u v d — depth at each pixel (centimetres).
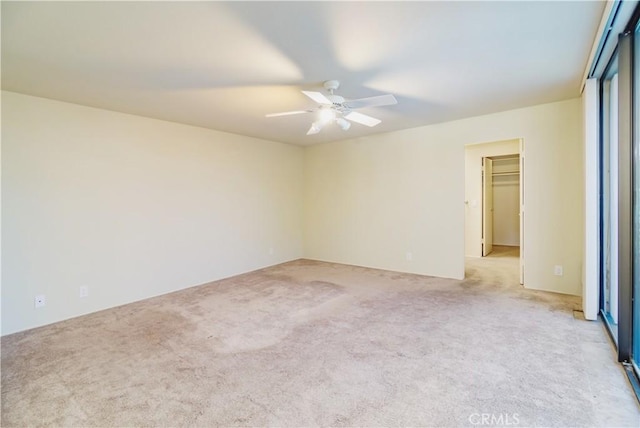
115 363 230
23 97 300
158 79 271
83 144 338
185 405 183
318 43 214
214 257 466
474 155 612
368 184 531
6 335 284
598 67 254
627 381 197
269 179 554
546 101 361
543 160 379
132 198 377
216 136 467
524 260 400
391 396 187
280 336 271
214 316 320
